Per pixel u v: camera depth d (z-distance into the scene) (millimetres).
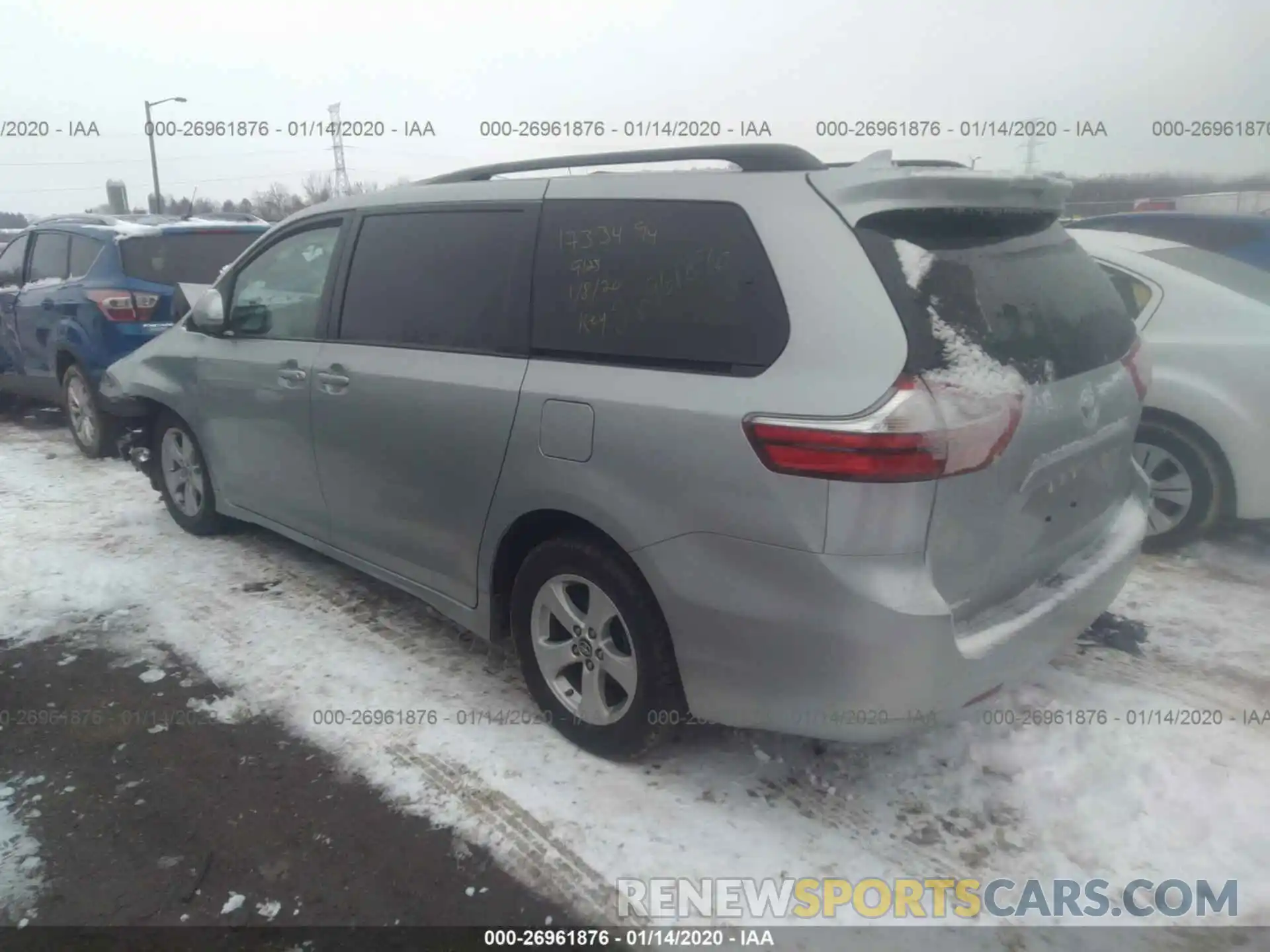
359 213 3861
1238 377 4352
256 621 4152
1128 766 3012
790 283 2494
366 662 3773
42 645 3959
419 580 3635
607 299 2891
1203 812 2814
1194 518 4547
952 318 2432
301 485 4109
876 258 2426
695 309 2680
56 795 2990
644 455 2664
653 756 3111
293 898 2566
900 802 2898
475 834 2789
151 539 5176
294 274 4125
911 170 2543
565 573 3041
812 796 2930
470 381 3186
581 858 2686
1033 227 2920
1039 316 2707
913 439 2277
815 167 2709
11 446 7465
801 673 2477
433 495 3400
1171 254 4871
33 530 5332
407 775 3055
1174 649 3744
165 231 6832
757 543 2471
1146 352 3338
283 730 3326
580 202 3039
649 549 2695
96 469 6688
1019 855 2682
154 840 2789
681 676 2754
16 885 2615
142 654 3875
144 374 5059
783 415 2400
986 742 3146
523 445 3000
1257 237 5238
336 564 4797
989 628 2592
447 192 3523
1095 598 2926
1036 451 2596
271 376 4102
